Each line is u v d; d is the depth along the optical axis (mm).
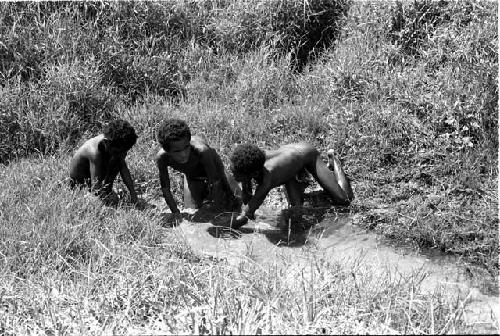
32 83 7711
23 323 4465
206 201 6492
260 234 5938
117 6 8516
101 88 7727
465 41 7328
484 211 5828
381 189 6371
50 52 7984
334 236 5883
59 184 6461
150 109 7559
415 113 6855
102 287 4750
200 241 5832
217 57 8648
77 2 8602
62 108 7414
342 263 5359
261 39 8727
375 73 7512
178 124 5660
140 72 8141
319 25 8875
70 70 7629
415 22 7926
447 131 6648
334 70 7816
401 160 6570
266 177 5812
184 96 8172
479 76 6805
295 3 8641
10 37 7922
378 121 6859
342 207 6289
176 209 6184
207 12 9055
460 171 6262
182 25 8820
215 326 4109
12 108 7332
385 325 4020
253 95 7855
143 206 6336
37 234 5363
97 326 4309
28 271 5016
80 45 8125
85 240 5461
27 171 6648
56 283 4832
